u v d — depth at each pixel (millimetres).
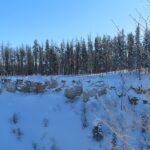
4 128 22766
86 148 19625
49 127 23062
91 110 22922
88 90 26219
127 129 2766
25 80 29500
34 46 84250
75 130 22109
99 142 18672
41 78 31969
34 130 22859
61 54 78875
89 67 65625
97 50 58281
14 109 24891
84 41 75812
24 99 26578
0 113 24062
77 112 24328
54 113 24766
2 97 26625
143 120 2766
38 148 21656
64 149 21062
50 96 27406
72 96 26109
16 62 85062
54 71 77688
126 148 2732
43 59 81438
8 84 28391
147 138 2740
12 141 22000
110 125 2924
